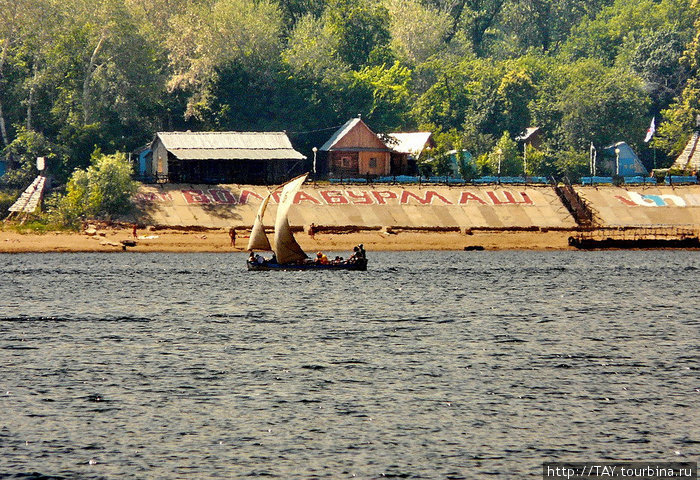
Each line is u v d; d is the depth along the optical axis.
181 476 127.38
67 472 128.38
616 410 157.25
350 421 150.75
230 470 129.50
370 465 131.50
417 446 139.00
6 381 173.88
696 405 160.50
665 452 137.00
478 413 155.25
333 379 178.62
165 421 150.12
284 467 130.62
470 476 127.94
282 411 156.00
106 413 154.12
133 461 132.50
